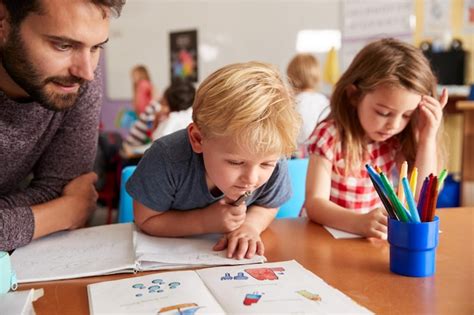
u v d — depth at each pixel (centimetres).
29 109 90
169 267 75
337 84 126
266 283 66
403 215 70
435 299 63
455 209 109
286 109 76
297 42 392
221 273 70
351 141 123
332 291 63
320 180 117
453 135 297
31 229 86
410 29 343
